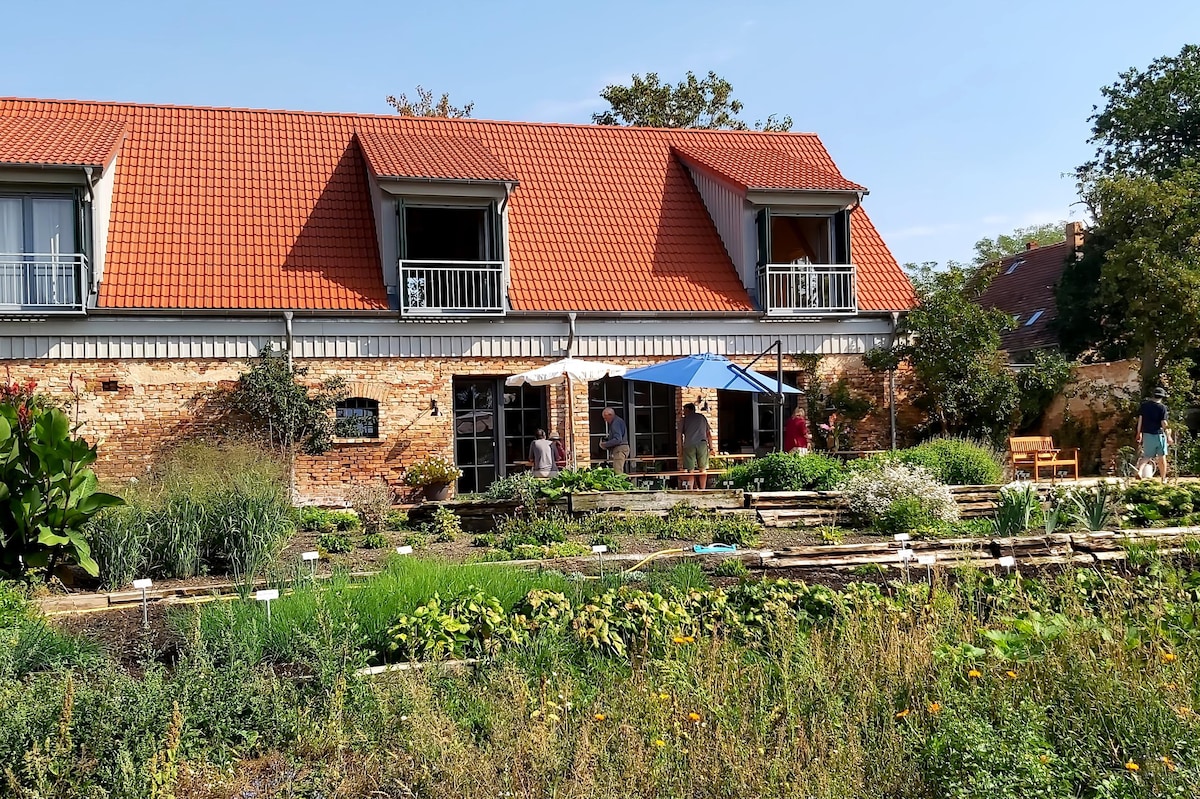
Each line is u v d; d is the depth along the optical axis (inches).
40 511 390.0
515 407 826.8
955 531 486.9
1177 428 857.5
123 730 208.7
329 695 237.3
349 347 779.4
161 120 872.3
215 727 221.3
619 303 831.1
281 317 763.4
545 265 845.8
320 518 535.2
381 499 569.3
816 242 911.7
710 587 343.0
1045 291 1376.7
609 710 229.6
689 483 727.7
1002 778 191.0
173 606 338.3
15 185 709.9
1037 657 253.6
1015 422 876.6
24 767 196.5
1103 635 267.9
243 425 751.1
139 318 733.9
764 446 869.2
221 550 431.8
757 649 278.2
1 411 395.5
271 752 220.8
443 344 799.7
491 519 541.6
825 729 219.5
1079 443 912.3
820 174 893.2
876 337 885.2
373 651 276.4
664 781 200.2
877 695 235.5
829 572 377.7
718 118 1635.1
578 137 973.2
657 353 842.8
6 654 251.8
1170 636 274.8
